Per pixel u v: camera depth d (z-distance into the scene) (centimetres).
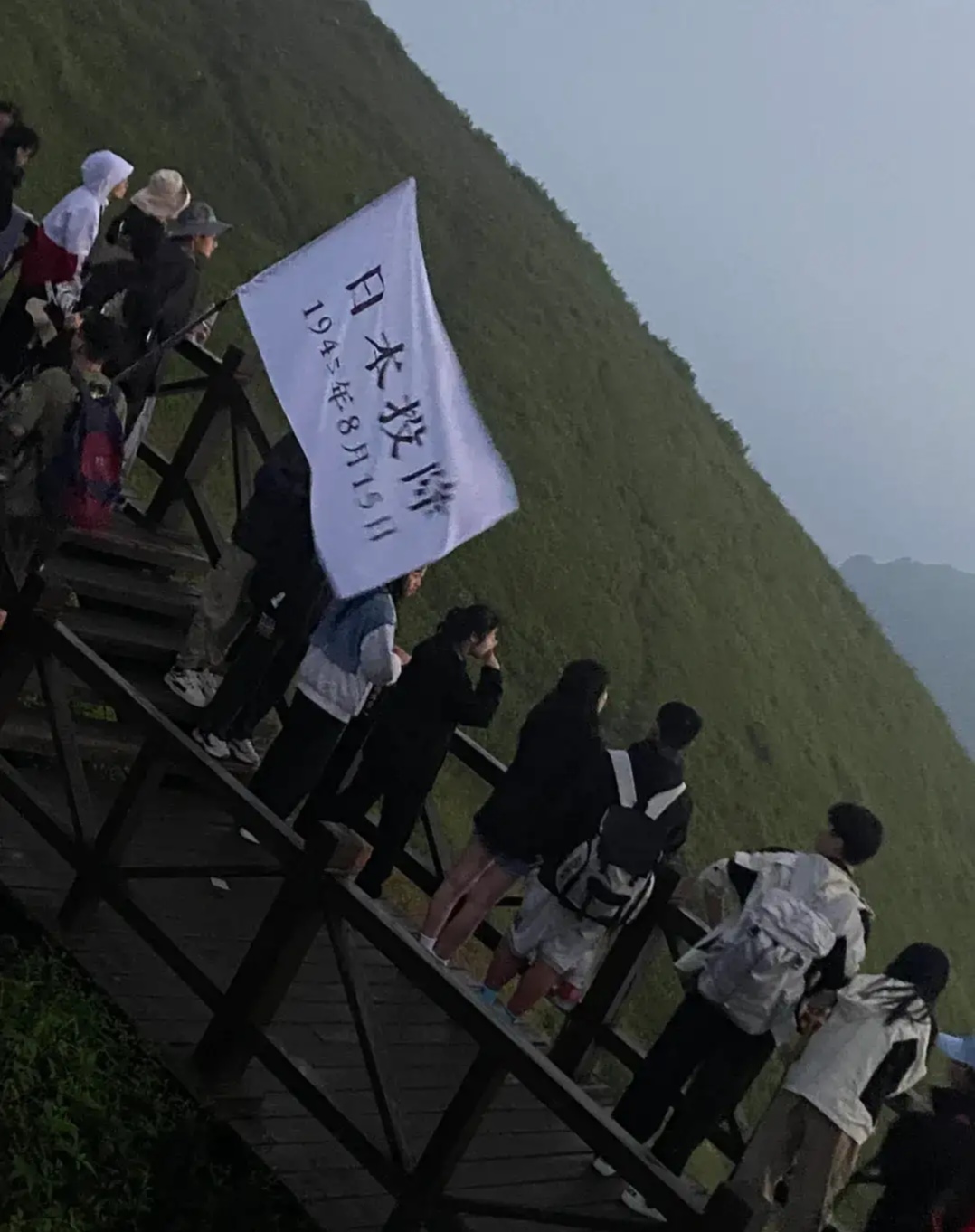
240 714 727
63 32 2133
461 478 545
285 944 515
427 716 675
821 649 2870
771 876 568
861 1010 550
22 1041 496
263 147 2394
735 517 2930
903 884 2375
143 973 572
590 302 3108
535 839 640
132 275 747
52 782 661
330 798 725
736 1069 579
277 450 680
